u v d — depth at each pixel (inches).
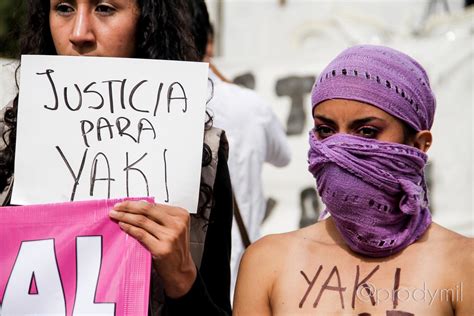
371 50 114.6
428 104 115.4
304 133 299.0
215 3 375.9
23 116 115.8
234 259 169.3
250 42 370.9
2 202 119.7
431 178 276.2
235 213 155.9
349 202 111.3
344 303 110.3
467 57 278.5
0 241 112.6
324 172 112.8
